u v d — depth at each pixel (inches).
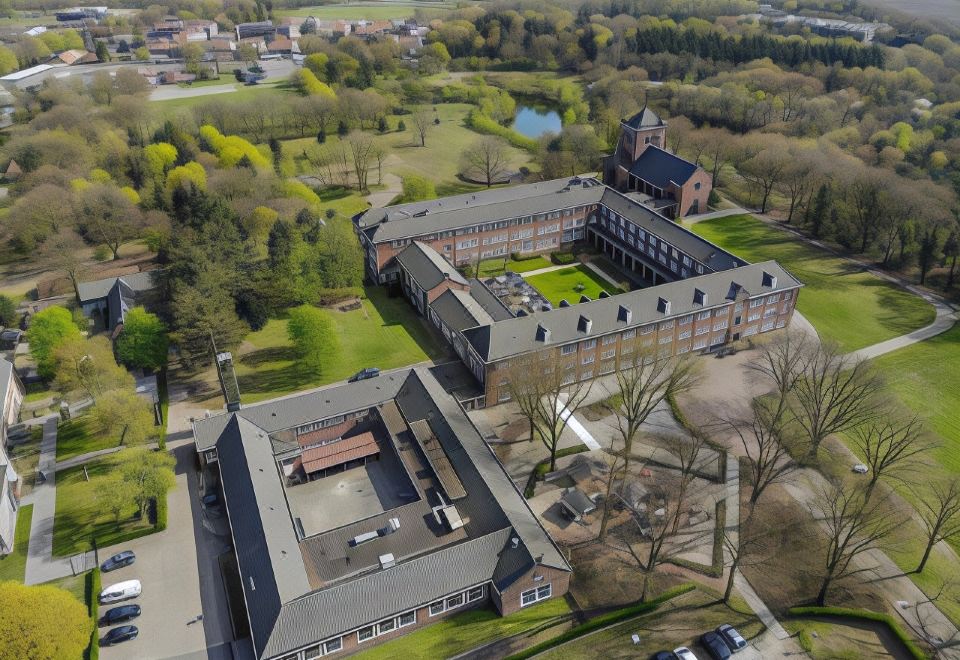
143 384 4763.8
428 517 3464.6
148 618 3147.1
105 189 6481.3
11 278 6166.3
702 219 7052.2
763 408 4379.9
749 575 3294.8
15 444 4229.8
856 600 3169.3
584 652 2950.3
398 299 5738.2
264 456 3779.5
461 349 4771.2
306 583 3078.2
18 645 2640.3
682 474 3784.5
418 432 3941.9
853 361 4798.2
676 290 4751.5
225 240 5359.3
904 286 5836.6
